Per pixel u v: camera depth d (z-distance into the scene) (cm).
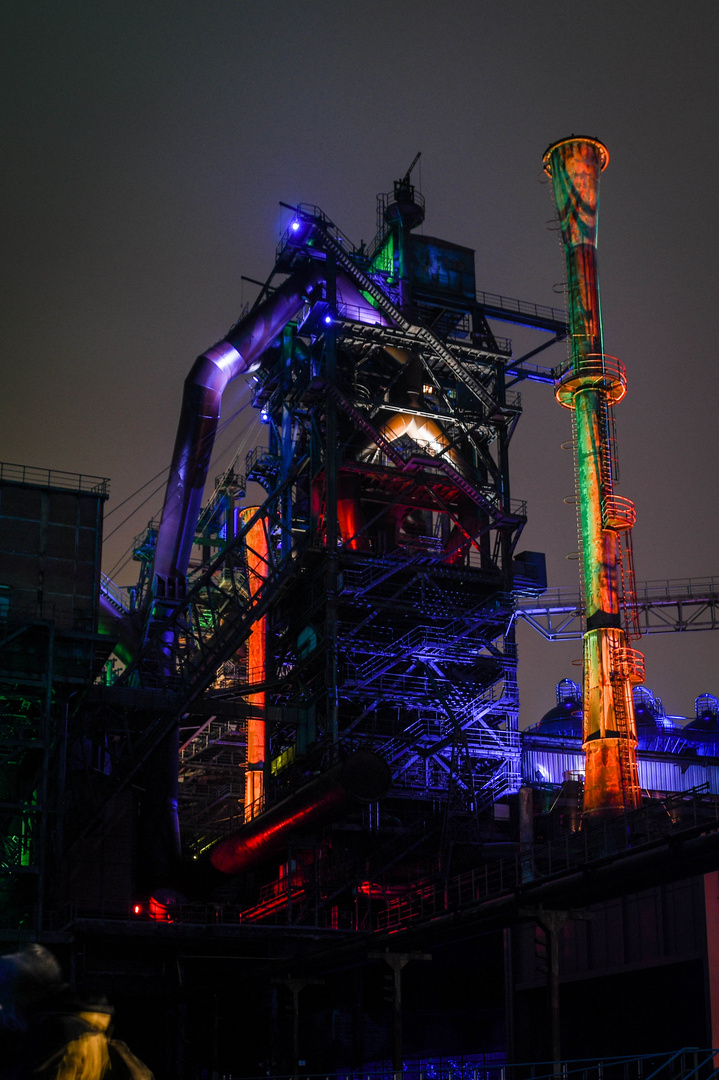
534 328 8450
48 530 6381
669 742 8756
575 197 6875
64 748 6034
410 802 6862
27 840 6009
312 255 7712
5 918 5800
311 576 7188
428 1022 6044
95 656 6247
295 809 5359
